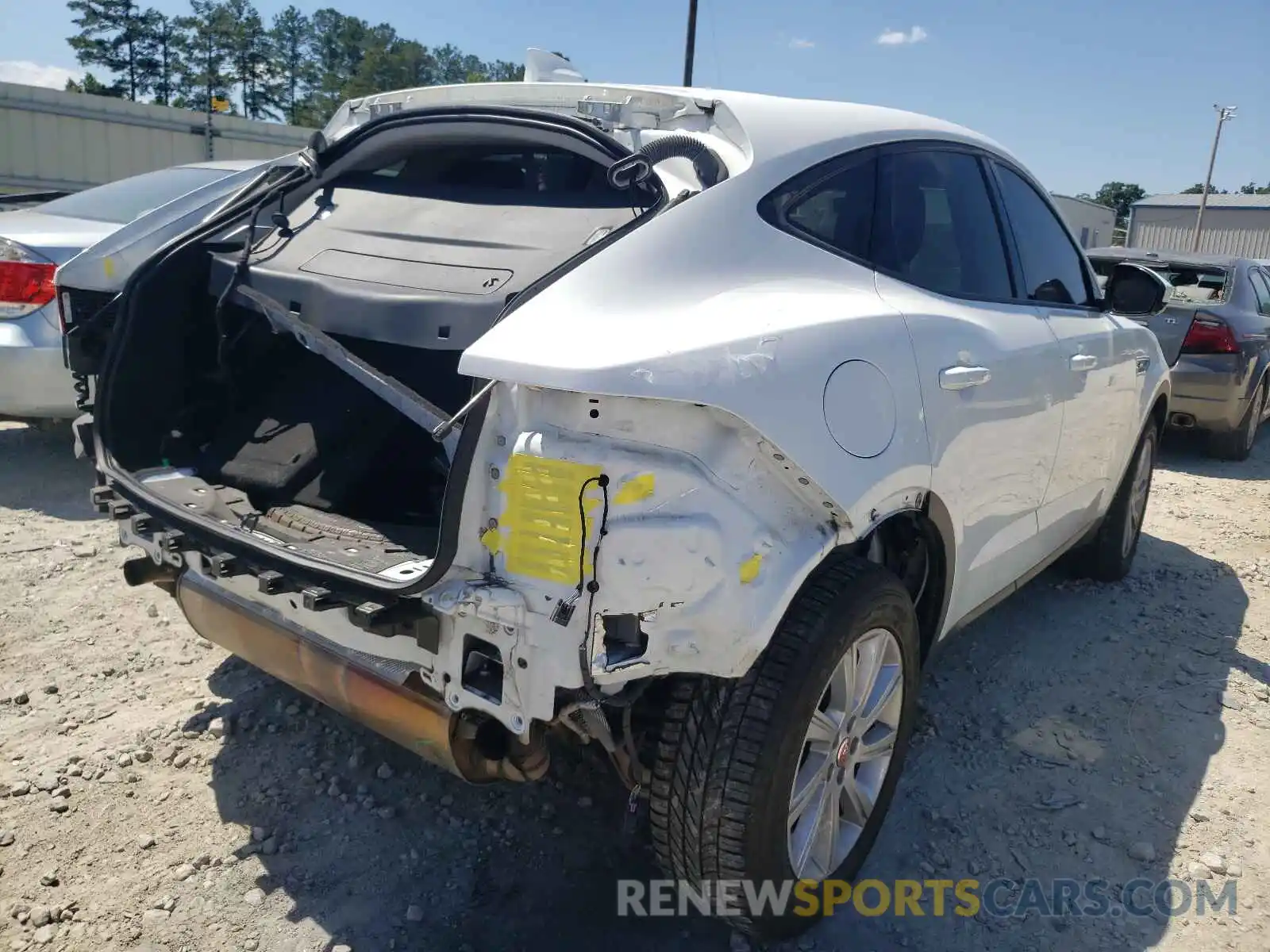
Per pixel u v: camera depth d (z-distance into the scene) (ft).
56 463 20.24
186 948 7.98
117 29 241.96
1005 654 13.88
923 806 10.34
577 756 9.34
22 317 17.57
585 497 6.56
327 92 261.85
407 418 9.66
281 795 9.98
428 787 10.22
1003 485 10.52
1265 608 16.06
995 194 11.76
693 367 6.79
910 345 8.68
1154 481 25.03
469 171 10.84
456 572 6.93
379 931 8.28
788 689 7.36
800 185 8.96
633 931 8.44
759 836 7.41
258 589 8.45
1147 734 11.93
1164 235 176.65
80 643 12.78
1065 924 8.75
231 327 10.61
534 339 6.82
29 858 8.89
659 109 9.51
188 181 21.68
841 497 7.48
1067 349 11.70
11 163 59.57
